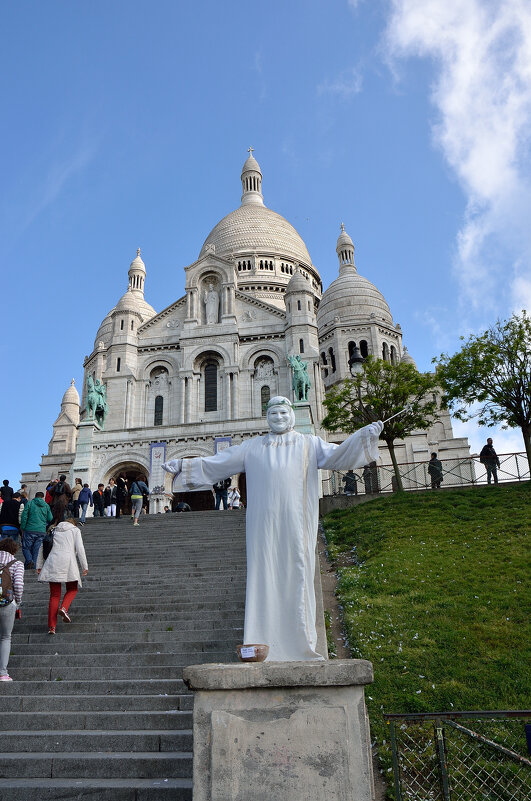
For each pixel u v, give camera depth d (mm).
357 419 32406
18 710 9680
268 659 6012
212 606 13922
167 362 48438
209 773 4914
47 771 7945
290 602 6211
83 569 13055
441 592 15375
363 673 5039
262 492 6641
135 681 10188
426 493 26031
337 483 35656
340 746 4906
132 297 50844
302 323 47125
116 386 47250
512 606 14062
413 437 47375
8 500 19953
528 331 26938
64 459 57906
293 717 4977
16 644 12117
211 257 50125
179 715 9039
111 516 30312
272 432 7121
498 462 28016
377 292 64875
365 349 60281
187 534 22953
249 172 85938
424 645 12586
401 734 9484
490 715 7406
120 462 40781
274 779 4859
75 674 10844
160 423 46969
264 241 71188
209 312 48906
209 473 7062
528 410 26812
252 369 46875
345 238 71000
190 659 11250
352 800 4797
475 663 11727
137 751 8422
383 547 19844
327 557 20812
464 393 27922
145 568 17984
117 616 13484
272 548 6418
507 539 18859
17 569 10820
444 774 7586
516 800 8031
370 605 15008
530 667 11422
